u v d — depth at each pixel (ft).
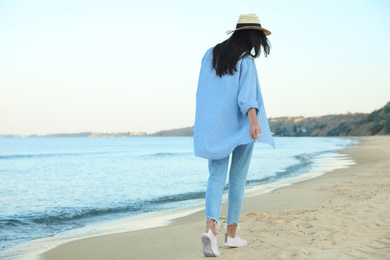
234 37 10.21
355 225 13.60
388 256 9.82
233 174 10.94
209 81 10.29
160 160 100.48
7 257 14.75
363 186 27.61
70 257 14.23
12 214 25.53
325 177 39.63
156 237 15.67
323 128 619.67
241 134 9.89
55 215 24.80
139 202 30.19
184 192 36.29
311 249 10.51
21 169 73.97
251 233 13.23
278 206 21.88
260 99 10.16
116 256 13.55
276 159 83.82
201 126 10.18
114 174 59.52
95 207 28.19
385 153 80.94
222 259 10.21
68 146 279.28
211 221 10.30
